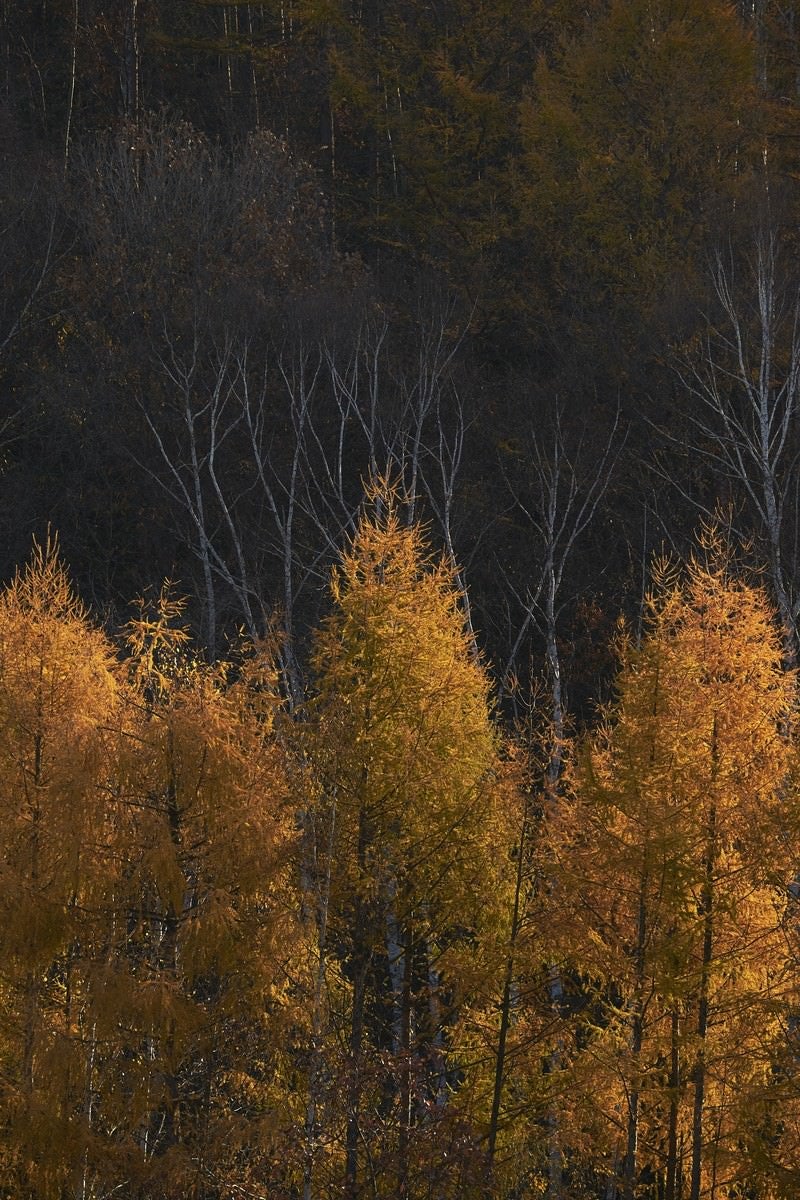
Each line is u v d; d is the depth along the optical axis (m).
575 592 57.19
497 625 56.72
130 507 60.91
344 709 29.06
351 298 61.44
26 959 27.38
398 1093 27.39
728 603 29.80
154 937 28.09
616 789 29.45
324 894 28.02
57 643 29.61
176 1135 26.84
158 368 60.28
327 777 28.83
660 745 29.08
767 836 28.44
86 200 66.38
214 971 27.41
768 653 29.55
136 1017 26.42
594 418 60.91
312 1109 26.78
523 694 54.19
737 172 67.25
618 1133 30.97
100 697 29.92
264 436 61.16
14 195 68.25
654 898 28.91
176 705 28.70
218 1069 28.02
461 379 62.91
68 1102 26.94
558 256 69.25
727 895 28.50
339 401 56.62
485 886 30.27
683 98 67.81
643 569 52.59
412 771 29.05
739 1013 28.97
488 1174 27.00
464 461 61.25
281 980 28.12
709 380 57.56
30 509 60.09
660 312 58.56
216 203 64.38
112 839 27.53
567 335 65.00
